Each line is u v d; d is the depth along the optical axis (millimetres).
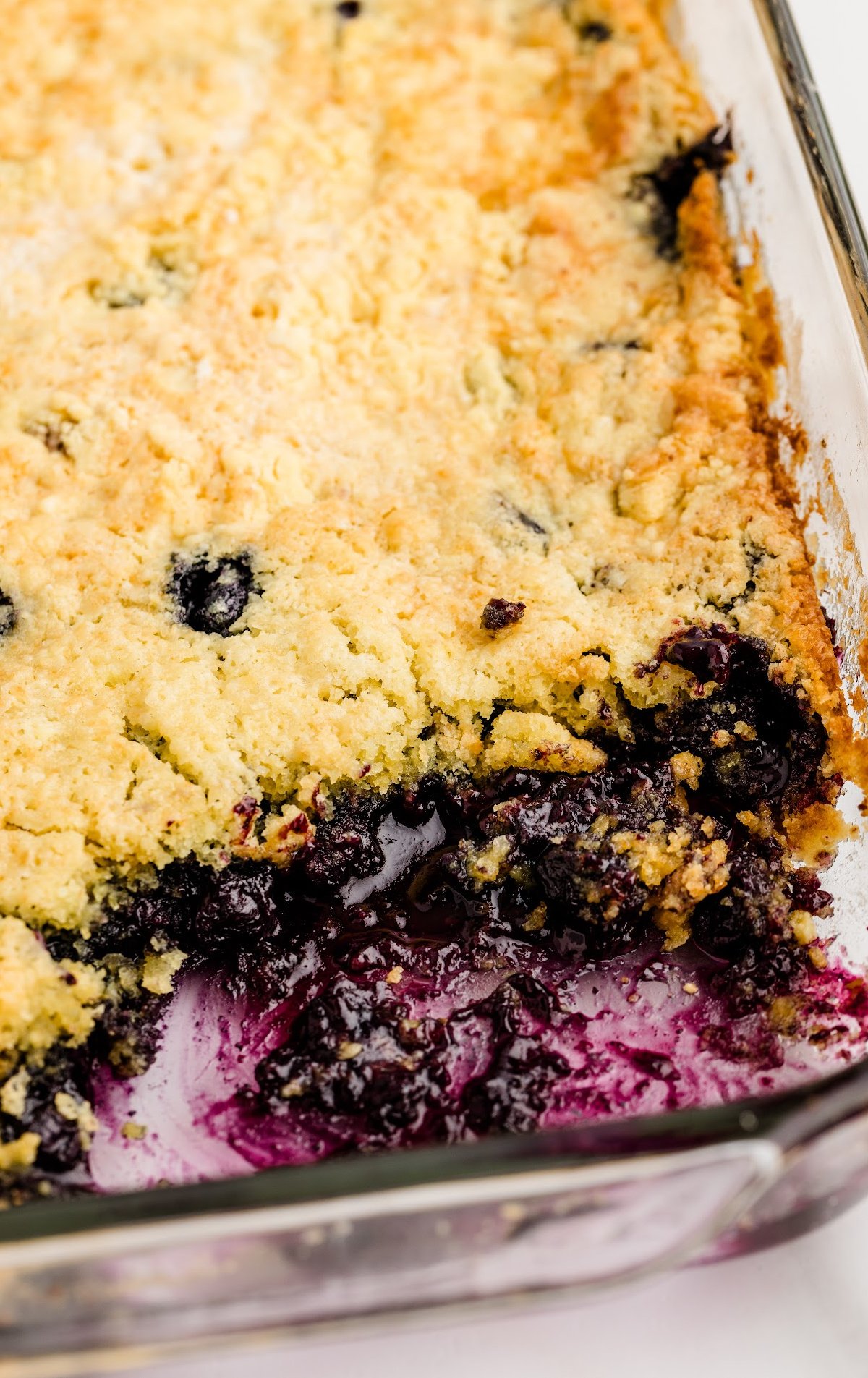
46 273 435
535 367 425
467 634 393
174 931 381
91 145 452
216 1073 373
